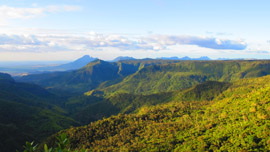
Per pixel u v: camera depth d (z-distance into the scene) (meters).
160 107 147.62
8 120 178.38
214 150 54.28
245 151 47.31
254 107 71.56
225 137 58.97
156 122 110.44
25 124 181.62
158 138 77.88
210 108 108.06
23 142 141.75
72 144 95.94
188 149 59.31
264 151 45.81
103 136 102.75
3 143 130.38
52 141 98.00
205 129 73.38
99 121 119.94
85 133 105.12
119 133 100.88
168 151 63.97
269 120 57.75
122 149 74.38
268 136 49.94
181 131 79.75
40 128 179.88
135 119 117.94
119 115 128.50
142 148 70.25
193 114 107.94
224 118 77.69
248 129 57.22
